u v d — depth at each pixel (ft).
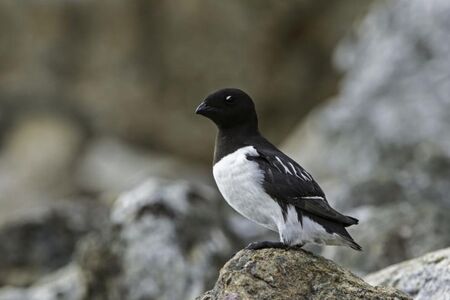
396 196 46.57
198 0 78.23
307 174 28.07
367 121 60.49
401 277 30.76
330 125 61.41
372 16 67.36
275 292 25.82
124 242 38.73
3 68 84.33
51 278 44.16
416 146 56.39
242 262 26.58
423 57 62.59
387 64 63.05
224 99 29.12
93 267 38.83
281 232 27.25
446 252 30.71
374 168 55.77
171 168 76.07
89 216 49.01
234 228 44.37
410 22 64.08
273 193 27.27
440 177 48.19
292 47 77.10
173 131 79.71
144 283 37.93
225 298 25.67
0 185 75.87
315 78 76.79
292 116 77.00
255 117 29.53
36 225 47.80
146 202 39.22
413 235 38.88
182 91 79.46
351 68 66.49
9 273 46.78
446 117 59.21
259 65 77.20
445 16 62.95
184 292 37.52
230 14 77.41
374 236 39.22
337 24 76.23
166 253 38.11
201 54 78.38
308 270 26.37
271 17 76.84
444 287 29.60
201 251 38.45
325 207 27.22
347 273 26.76
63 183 76.48
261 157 27.99
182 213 39.22
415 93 61.00
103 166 76.79
